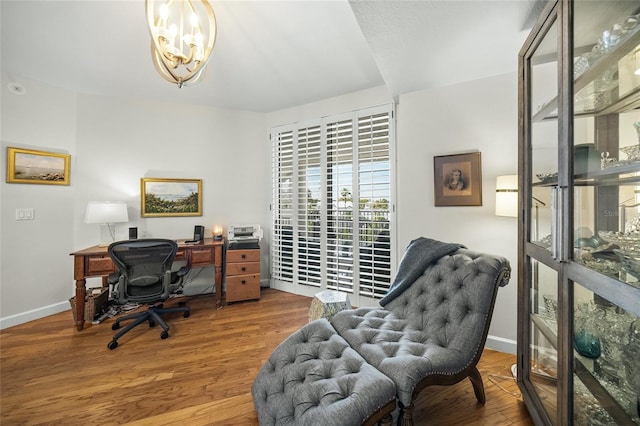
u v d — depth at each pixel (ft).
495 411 5.13
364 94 10.25
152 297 8.16
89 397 5.47
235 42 7.37
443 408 5.21
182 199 11.72
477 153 7.37
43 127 9.54
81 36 7.13
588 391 3.32
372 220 9.94
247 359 6.87
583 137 3.41
